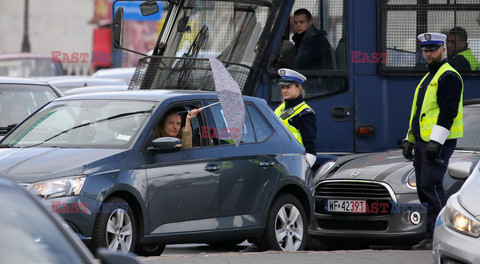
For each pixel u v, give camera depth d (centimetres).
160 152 3017
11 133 3212
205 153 3150
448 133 3356
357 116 4359
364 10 4350
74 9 10762
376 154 3875
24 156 2925
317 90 4362
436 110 3397
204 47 4225
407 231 3516
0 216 1312
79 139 3069
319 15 4347
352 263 3012
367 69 4353
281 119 3800
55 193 2772
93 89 6988
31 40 10775
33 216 1340
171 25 4297
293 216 3438
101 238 2820
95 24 10700
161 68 4178
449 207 2519
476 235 2412
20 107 4266
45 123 3194
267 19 4238
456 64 4344
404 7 4347
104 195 2836
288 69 3797
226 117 3183
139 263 1338
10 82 4334
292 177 3422
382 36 4344
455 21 4338
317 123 4375
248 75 4194
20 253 1291
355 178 3625
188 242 3109
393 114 4353
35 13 10825
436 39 3384
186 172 3073
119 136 3025
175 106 3155
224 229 3186
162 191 3000
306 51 4356
